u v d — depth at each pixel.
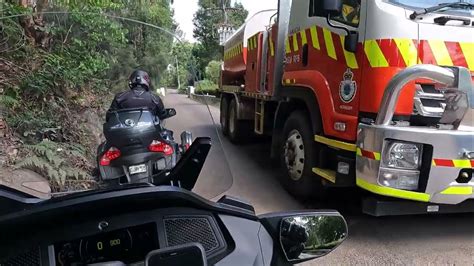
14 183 2.14
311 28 4.62
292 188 4.99
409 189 3.40
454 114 3.32
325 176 4.16
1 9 4.07
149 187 1.53
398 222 4.30
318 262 3.40
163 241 1.53
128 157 3.54
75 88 4.83
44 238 1.43
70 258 1.44
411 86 3.51
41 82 4.44
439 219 4.39
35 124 3.65
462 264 3.39
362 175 3.57
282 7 5.59
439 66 3.31
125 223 1.51
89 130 4.12
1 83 4.27
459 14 3.67
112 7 5.05
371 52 3.60
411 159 3.37
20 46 4.38
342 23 4.02
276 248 1.88
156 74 4.04
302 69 4.86
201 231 1.66
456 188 3.37
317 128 4.41
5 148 2.61
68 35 4.54
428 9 3.58
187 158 2.38
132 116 3.79
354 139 3.79
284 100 5.48
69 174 2.49
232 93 8.48
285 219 1.97
